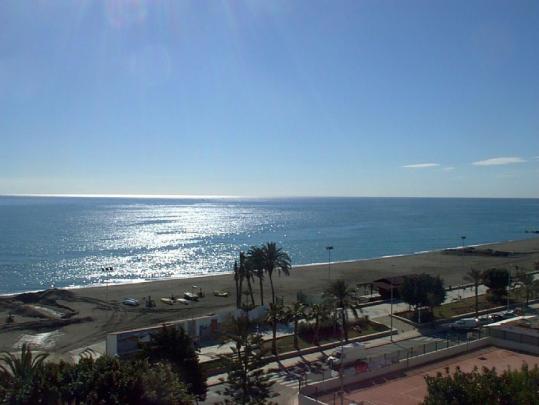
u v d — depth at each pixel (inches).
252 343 1615.4
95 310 3486.7
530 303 3440.0
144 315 3344.0
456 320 2987.2
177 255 6939.0
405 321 2935.5
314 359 2249.0
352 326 2770.7
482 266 5649.6
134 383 1149.1
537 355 2073.1
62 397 1119.0
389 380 1820.9
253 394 1581.0
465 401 1124.5
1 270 5659.5
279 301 2827.3
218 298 3932.1
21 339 2741.1
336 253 7313.0
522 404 1085.8
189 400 1254.9
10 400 1080.2
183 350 1593.3
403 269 5467.5
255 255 3262.8
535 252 6909.5
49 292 3978.8
